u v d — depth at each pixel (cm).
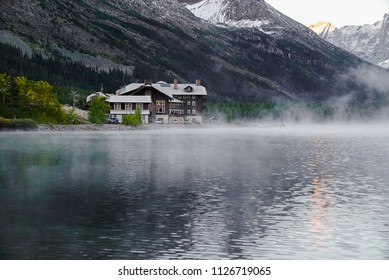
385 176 5512
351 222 3450
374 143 11212
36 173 5531
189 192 4459
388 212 3728
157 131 17262
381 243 3014
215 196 4291
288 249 2917
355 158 7475
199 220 3491
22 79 15100
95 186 4731
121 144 9738
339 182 5072
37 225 3362
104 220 3488
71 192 4425
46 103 15462
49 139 10812
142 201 4072
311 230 3262
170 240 3058
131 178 5231
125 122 17725
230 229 3278
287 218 3553
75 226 3338
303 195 4362
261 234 3178
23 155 7294
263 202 4059
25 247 2934
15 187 4659
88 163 6444
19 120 14112
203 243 3012
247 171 5850
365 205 3966
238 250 2897
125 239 3077
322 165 6519
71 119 16338
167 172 5697
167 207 3862
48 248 2920
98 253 2844
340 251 2881
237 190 4575
